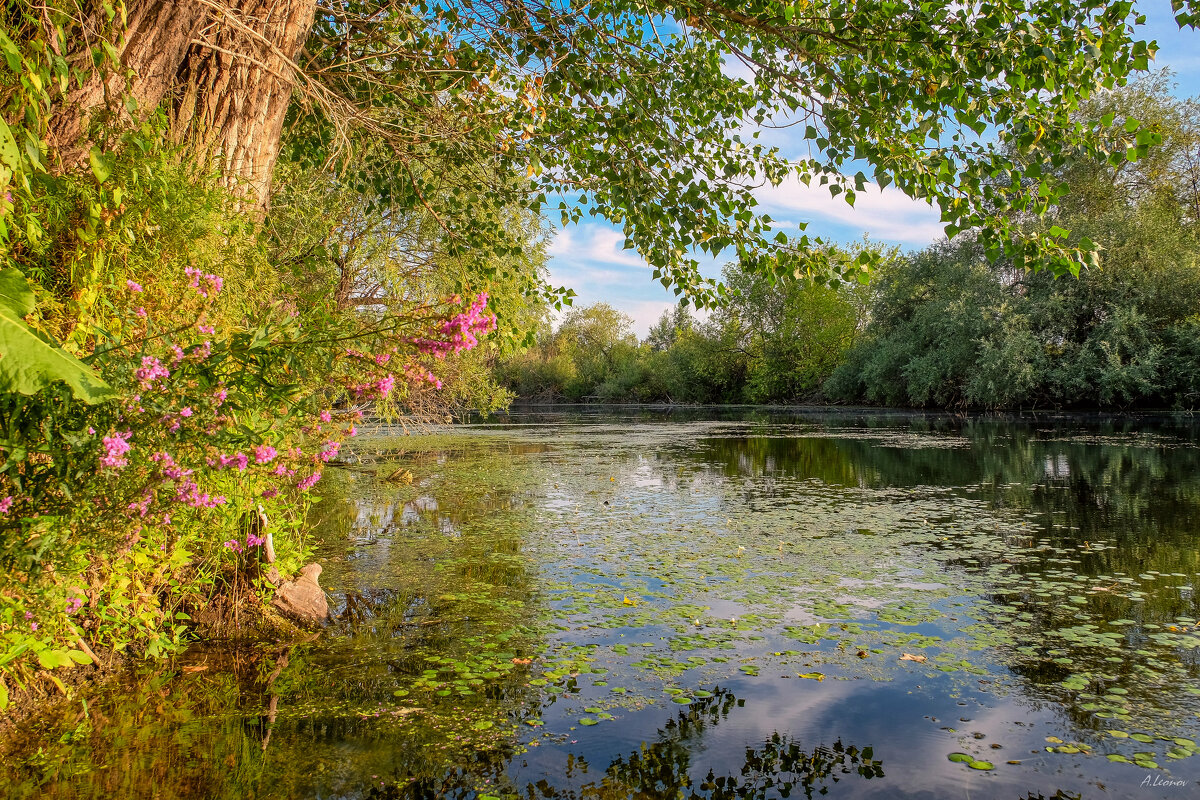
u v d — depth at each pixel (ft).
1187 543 19.36
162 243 9.48
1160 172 73.26
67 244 8.44
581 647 12.17
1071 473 33.47
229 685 10.37
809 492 29.81
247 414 8.09
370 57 18.07
